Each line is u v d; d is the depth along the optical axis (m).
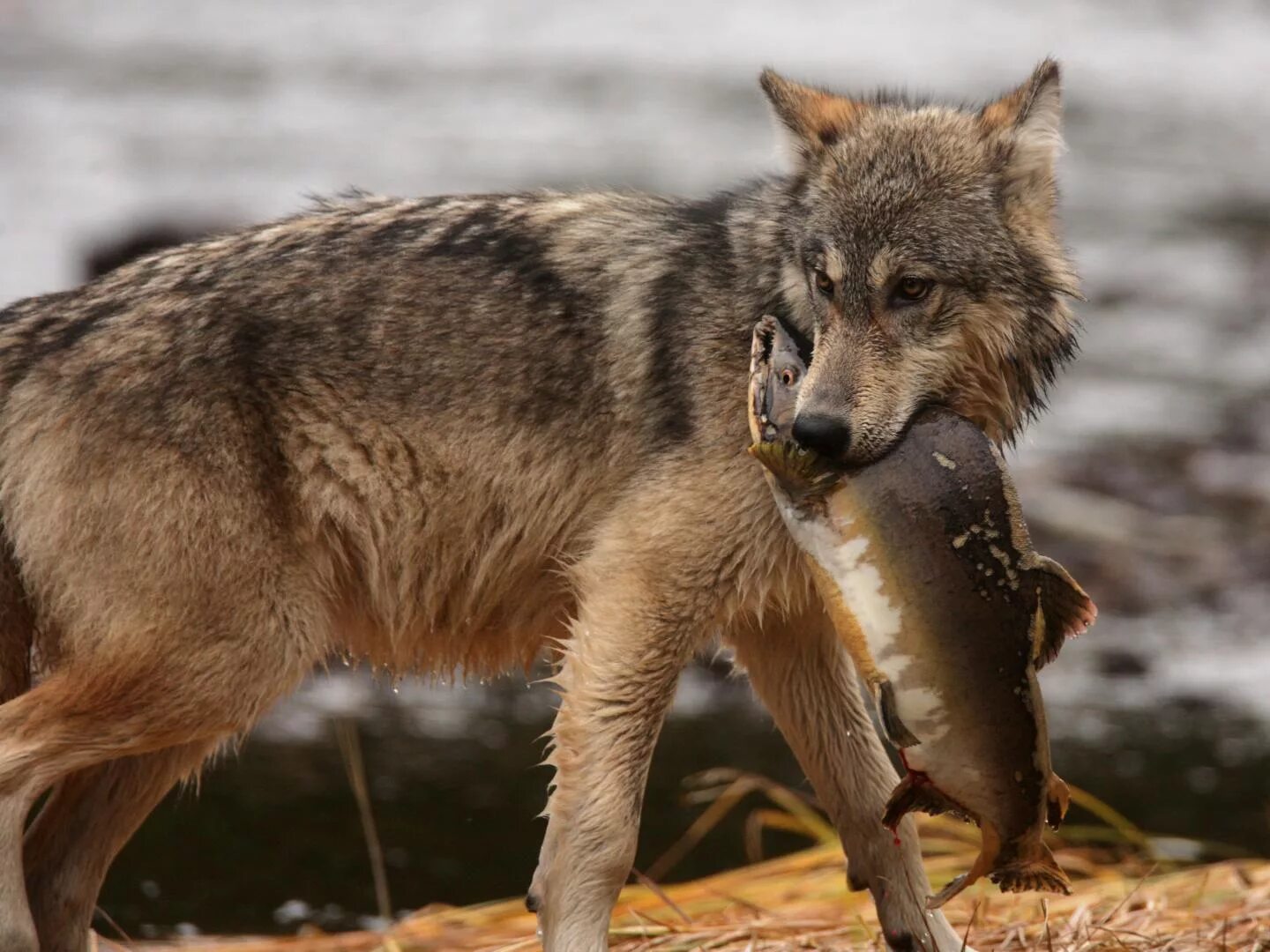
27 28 67.56
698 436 10.33
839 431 9.41
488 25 79.31
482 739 17.44
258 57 65.31
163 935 13.02
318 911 13.62
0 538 10.41
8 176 40.25
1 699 10.47
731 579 10.38
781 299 10.48
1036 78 10.48
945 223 10.13
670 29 80.00
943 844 14.06
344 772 16.39
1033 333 10.44
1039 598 8.72
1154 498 24.39
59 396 10.30
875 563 8.91
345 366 10.44
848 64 69.88
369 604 10.88
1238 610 21.55
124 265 11.00
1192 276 39.94
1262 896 12.11
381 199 11.21
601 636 10.28
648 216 11.03
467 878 14.23
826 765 11.18
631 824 10.17
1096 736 17.73
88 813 10.87
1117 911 11.74
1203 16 92.75
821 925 11.96
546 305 10.66
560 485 10.67
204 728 10.24
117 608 10.08
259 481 10.23
